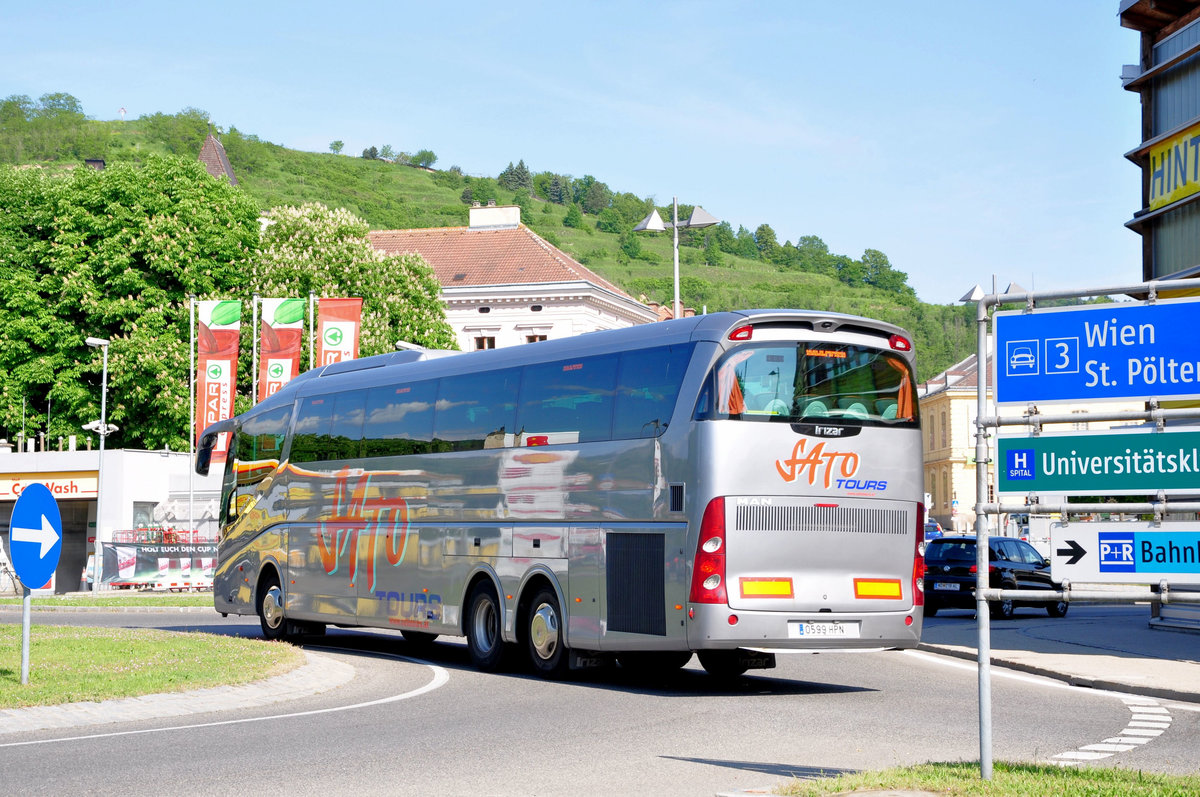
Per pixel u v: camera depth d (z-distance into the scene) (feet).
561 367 53.26
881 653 67.82
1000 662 59.67
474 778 29.27
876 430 48.19
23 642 46.42
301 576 69.21
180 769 30.55
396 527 61.77
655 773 29.86
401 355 65.31
